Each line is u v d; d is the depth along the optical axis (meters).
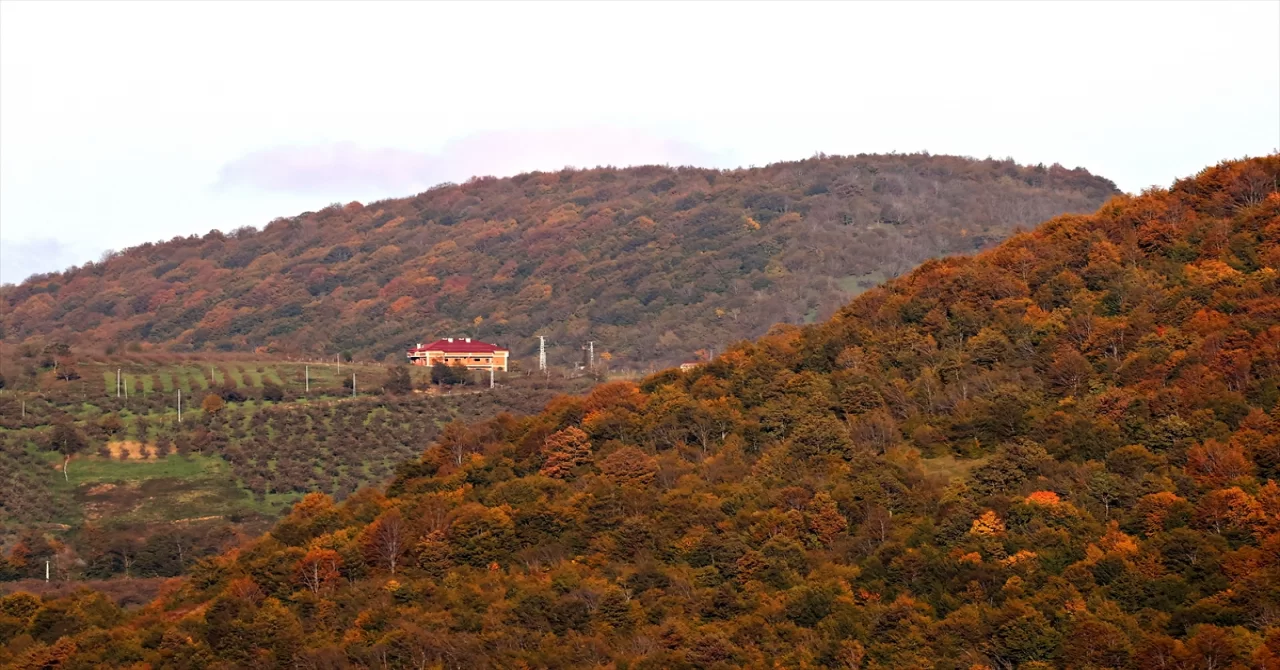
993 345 133.75
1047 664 91.38
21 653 111.12
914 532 109.31
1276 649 84.88
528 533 121.00
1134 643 91.00
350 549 121.75
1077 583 98.75
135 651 110.31
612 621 105.94
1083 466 112.31
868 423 126.69
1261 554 95.06
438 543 120.06
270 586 118.75
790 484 119.81
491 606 109.25
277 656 105.44
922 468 120.31
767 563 108.94
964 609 97.62
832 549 111.19
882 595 103.56
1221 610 91.94
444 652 103.25
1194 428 112.25
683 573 110.69
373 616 109.88
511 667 100.38
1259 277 128.50
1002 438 121.62
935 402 129.12
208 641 109.75
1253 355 117.56
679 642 101.19
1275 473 105.31
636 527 116.75
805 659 96.81
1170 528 101.88
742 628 101.44
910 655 95.12
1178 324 127.81
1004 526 106.94
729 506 118.44
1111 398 117.94
